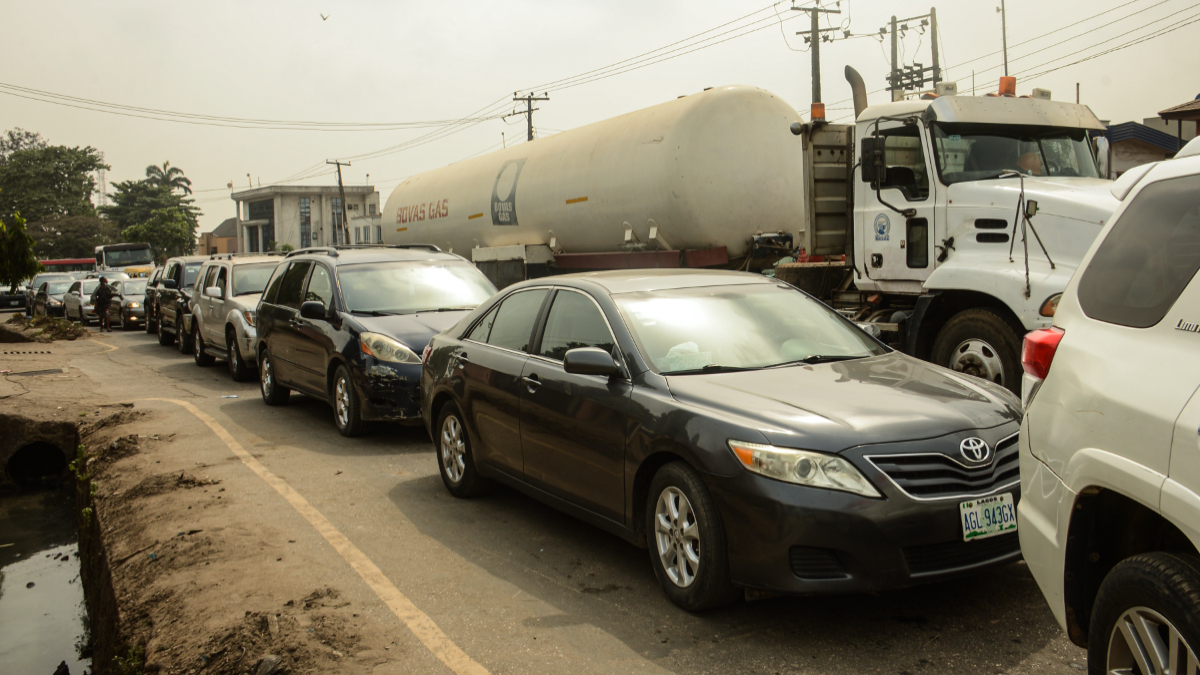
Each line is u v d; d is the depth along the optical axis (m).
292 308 9.79
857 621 3.92
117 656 4.25
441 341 6.46
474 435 5.86
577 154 15.70
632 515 4.41
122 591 4.85
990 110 8.15
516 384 5.33
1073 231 6.98
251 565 4.82
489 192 18.33
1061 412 2.83
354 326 8.34
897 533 3.56
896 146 8.53
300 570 4.74
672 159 13.34
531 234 17.30
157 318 19.77
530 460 5.25
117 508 6.35
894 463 3.65
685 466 4.05
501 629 3.94
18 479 9.69
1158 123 25.91
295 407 10.37
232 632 3.87
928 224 8.14
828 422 3.77
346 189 96.25
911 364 4.80
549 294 5.47
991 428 3.89
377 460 7.46
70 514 8.59
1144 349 2.57
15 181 101.94
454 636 3.87
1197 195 2.62
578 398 4.75
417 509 5.95
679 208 13.43
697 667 3.54
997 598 4.11
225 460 7.50
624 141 14.50
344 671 3.51
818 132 9.41
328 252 9.71
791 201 13.69
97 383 12.84
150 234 84.19
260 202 99.81
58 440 9.83
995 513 3.71
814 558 3.64
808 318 5.20
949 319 7.94
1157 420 2.38
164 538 5.39
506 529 5.48
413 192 22.48
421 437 8.43
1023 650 3.60
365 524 5.61
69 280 33.97
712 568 3.86
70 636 5.80
